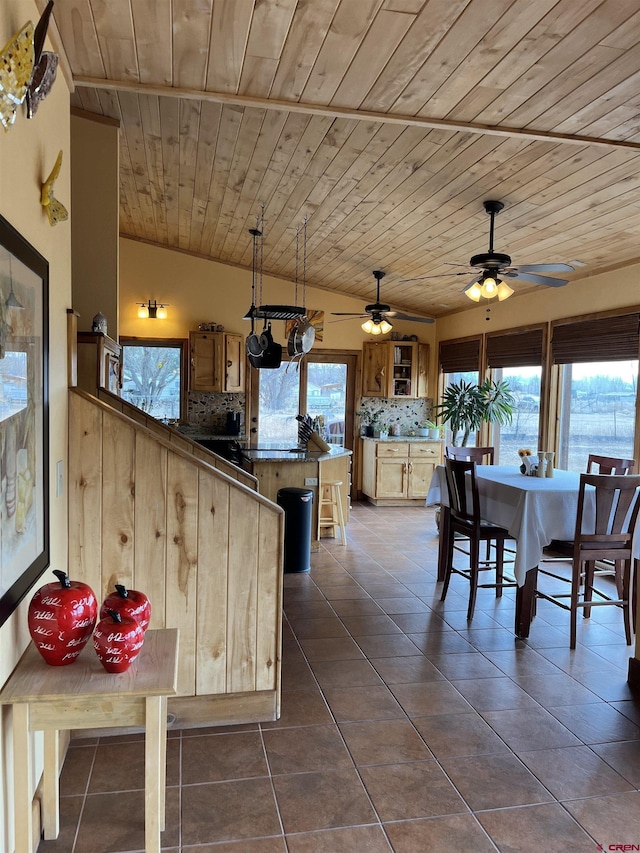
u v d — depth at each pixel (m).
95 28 2.21
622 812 2.11
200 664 2.56
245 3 2.09
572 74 2.48
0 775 1.57
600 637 3.67
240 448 6.41
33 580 1.80
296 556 4.83
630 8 2.07
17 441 1.58
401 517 7.14
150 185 5.21
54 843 1.91
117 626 1.73
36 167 1.84
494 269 3.90
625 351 4.77
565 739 2.55
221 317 7.60
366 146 3.63
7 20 1.54
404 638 3.59
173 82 2.61
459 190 4.05
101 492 2.45
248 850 1.89
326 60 2.44
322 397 8.13
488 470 4.61
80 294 3.86
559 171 3.53
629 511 3.60
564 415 5.71
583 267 5.16
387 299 7.93
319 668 3.17
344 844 1.93
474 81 2.57
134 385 7.46
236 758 2.37
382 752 2.43
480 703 2.84
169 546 2.49
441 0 2.07
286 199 4.85
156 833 1.72
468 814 2.08
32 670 1.73
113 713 1.67
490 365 6.85
